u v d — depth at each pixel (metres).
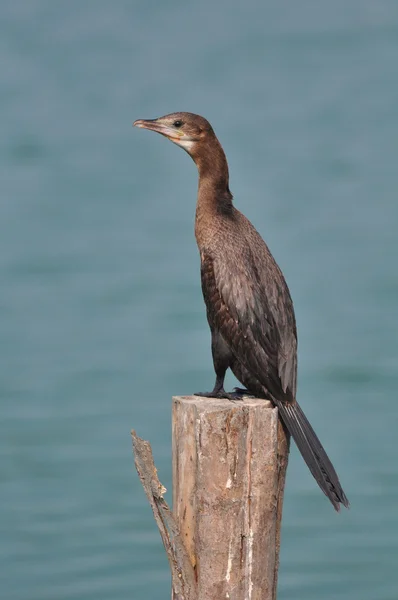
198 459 9.94
